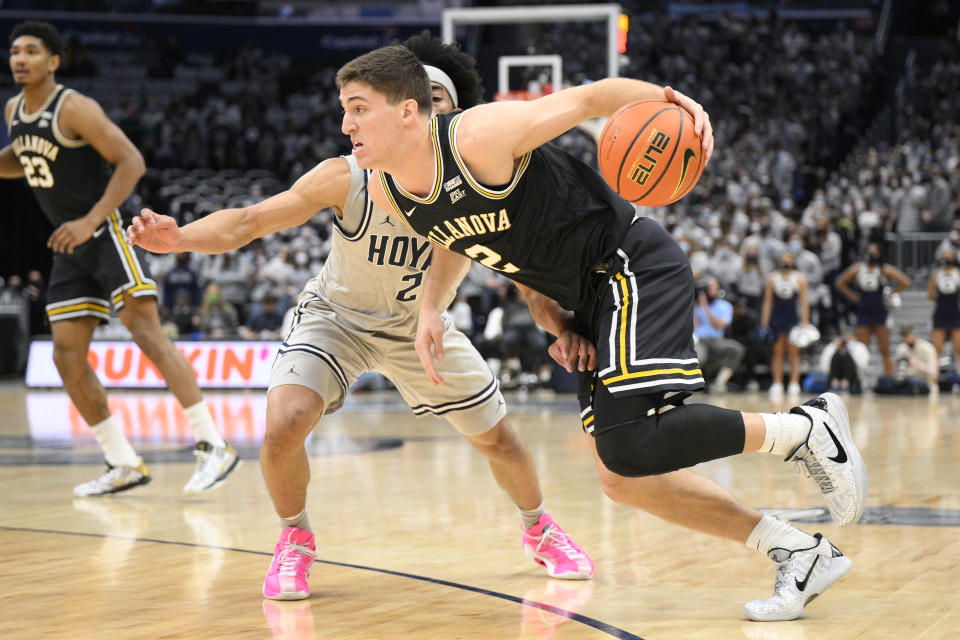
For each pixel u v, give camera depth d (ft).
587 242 9.91
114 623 9.71
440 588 11.25
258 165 76.18
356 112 9.14
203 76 84.74
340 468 21.66
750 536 10.12
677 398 9.68
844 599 10.57
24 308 57.41
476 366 11.58
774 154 68.80
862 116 81.00
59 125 17.21
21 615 10.01
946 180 61.46
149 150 74.54
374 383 50.31
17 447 25.95
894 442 25.94
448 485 19.17
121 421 32.60
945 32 87.76
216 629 9.50
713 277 48.55
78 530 14.88
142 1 85.56
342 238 11.12
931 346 46.29
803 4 90.48
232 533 14.66
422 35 11.70
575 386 45.60
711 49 85.05
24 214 64.39
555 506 16.72
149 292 17.61
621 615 10.02
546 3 68.64
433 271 10.45
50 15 82.69
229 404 39.04
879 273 46.34
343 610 10.25
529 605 10.44
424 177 9.35
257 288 50.90
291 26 87.20
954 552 12.79
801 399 41.24
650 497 10.25
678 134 8.78
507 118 9.03
